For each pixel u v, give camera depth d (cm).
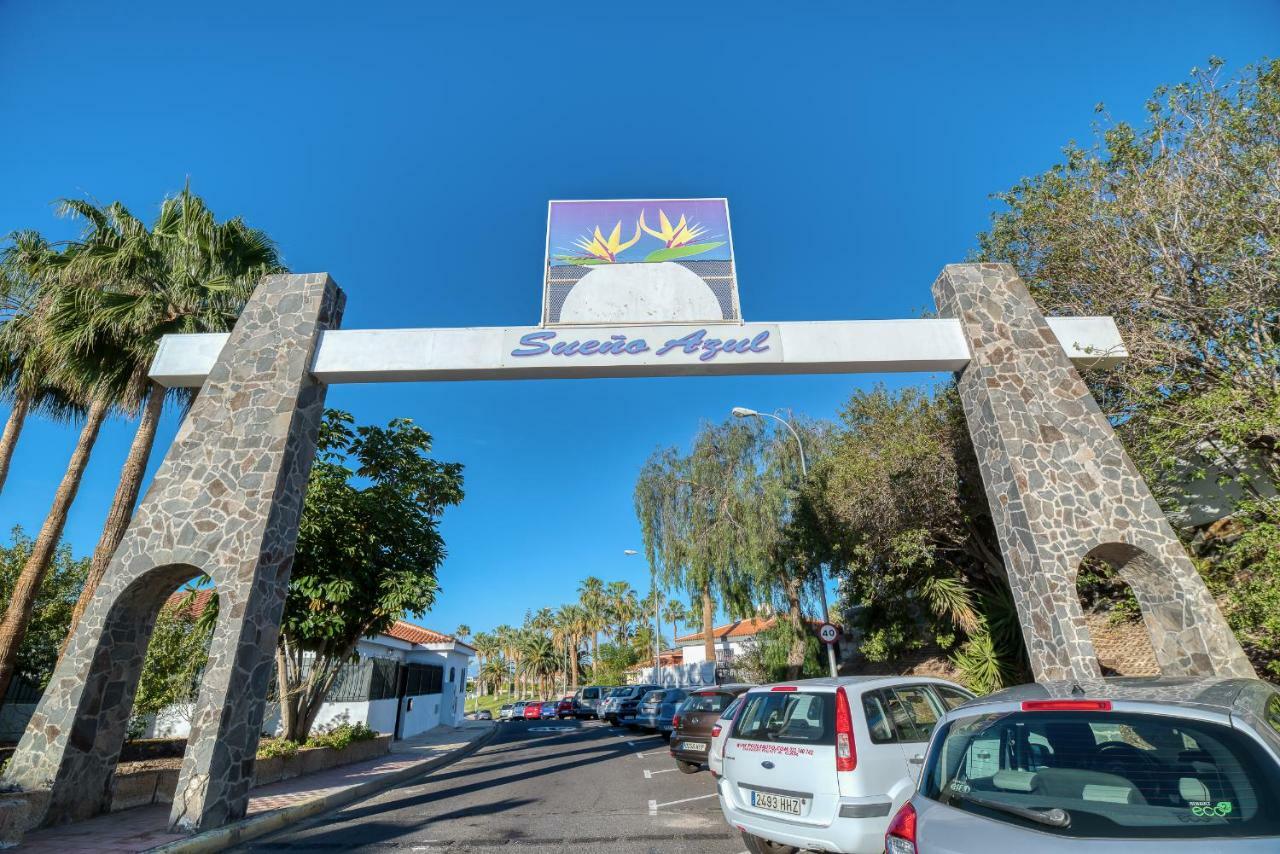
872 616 1877
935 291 1161
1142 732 252
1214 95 1032
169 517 877
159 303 1197
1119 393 1187
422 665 2498
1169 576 896
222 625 813
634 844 625
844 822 447
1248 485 913
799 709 520
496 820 760
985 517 1479
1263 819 212
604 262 1123
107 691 816
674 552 2384
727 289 1111
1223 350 969
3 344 1241
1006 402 1002
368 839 691
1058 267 1234
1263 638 825
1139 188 1043
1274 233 923
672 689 1927
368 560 1362
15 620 1094
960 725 295
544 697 7481
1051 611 878
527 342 1044
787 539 2111
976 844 237
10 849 616
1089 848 218
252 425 939
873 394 1627
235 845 692
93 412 1212
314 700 1395
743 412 1908
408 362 1017
